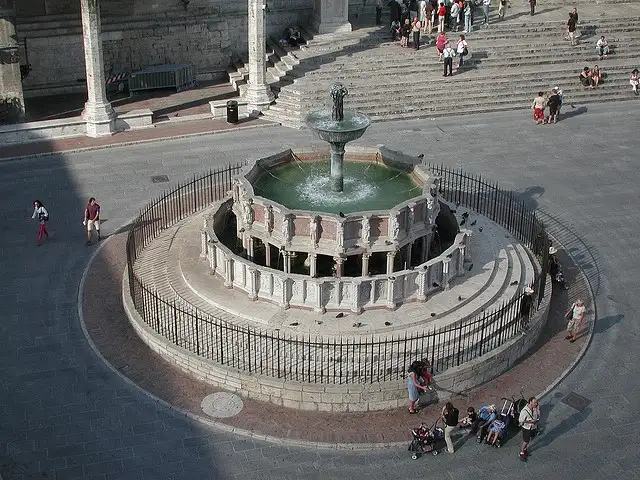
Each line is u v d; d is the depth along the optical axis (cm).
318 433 2466
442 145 4550
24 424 2484
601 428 2509
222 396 2608
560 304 3109
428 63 5247
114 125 4691
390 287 2789
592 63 5447
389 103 4953
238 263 2906
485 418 2442
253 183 3234
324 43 5450
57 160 4344
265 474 2323
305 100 4925
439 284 2923
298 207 3091
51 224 3659
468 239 3059
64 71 5375
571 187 4062
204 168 4272
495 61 5334
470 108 5019
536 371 2744
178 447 2412
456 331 2722
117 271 3291
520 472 2345
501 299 2950
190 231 3425
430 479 2317
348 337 2689
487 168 4266
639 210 3841
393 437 2452
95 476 2303
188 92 5462
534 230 3450
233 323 2784
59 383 2658
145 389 2633
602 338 2923
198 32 5641
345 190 3222
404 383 2538
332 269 3070
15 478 2291
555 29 5697
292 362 2620
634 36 5712
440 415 2544
